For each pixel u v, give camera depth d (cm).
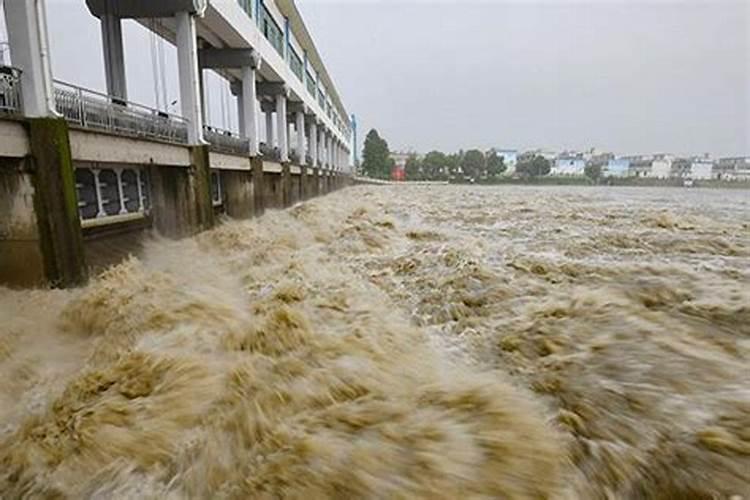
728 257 1136
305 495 383
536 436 435
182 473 434
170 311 820
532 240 1433
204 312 827
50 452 466
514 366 580
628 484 381
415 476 392
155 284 1012
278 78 3244
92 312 863
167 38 2311
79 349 751
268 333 695
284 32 3347
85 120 1163
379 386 536
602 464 401
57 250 1028
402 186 9125
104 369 605
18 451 471
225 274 1232
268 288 1005
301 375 568
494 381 541
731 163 9106
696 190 6962
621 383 508
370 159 12594
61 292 1012
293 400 512
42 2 982
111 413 509
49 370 665
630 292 805
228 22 2125
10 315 881
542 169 11725
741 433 413
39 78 983
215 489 410
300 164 4169
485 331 695
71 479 437
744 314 681
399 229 1745
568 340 621
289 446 436
